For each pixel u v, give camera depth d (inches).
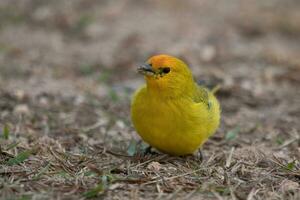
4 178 327.6
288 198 327.3
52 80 594.6
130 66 665.0
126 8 866.8
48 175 337.1
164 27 803.4
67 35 764.0
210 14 876.6
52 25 792.3
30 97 530.0
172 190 325.7
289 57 701.9
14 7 839.1
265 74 640.4
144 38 757.9
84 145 412.5
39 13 824.3
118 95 566.6
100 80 605.3
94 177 336.5
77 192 315.0
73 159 373.7
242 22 845.2
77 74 631.2
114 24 804.0
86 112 505.7
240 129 481.4
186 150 382.9
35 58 671.1
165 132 368.5
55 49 710.5
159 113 364.8
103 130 460.1
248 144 442.0
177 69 363.6
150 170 357.7
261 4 938.7
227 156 398.3
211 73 624.7
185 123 366.6
